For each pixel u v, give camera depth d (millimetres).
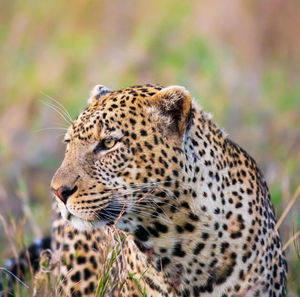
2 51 23844
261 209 9695
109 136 8938
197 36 22766
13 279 11352
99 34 24641
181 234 9156
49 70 21953
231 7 23750
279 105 20312
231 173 9500
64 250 10945
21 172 17156
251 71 21422
